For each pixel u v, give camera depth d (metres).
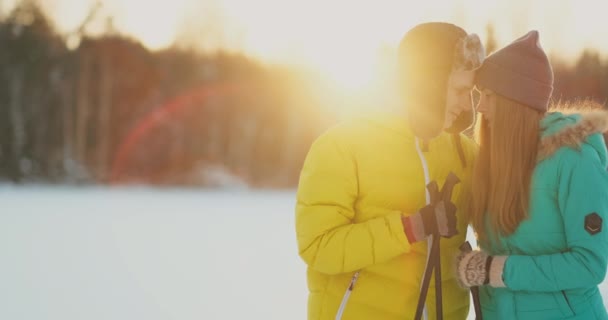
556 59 31.34
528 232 2.04
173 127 35.00
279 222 13.84
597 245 1.92
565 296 2.03
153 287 6.28
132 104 34.66
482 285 2.13
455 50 2.00
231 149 36.88
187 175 32.66
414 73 2.02
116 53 34.75
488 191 2.13
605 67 31.25
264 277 6.94
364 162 2.11
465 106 2.09
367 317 2.12
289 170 36.97
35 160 31.12
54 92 32.69
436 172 2.16
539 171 2.02
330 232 2.06
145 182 32.50
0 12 32.28
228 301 5.58
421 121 2.02
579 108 2.20
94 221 13.27
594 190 1.94
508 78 2.04
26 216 14.07
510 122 2.05
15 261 7.90
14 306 5.34
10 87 31.39
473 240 7.36
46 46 32.91
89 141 33.91
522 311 2.07
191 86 36.25
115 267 7.55
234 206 18.88
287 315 5.04
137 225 12.62
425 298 2.04
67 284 6.41
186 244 9.85
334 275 2.17
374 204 2.12
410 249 2.09
